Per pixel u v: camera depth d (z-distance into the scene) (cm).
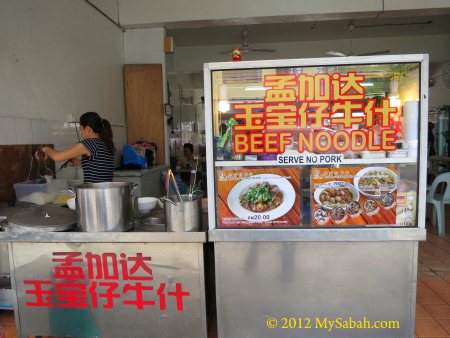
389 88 153
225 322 170
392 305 163
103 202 165
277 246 163
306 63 153
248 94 158
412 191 157
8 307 223
